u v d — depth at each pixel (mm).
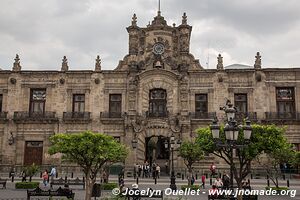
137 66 48781
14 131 48719
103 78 49094
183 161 45469
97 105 48562
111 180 38625
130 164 45875
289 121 45906
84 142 22062
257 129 22469
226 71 47812
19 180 39094
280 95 47469
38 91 49812
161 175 45438
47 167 47000
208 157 46156
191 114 47188
